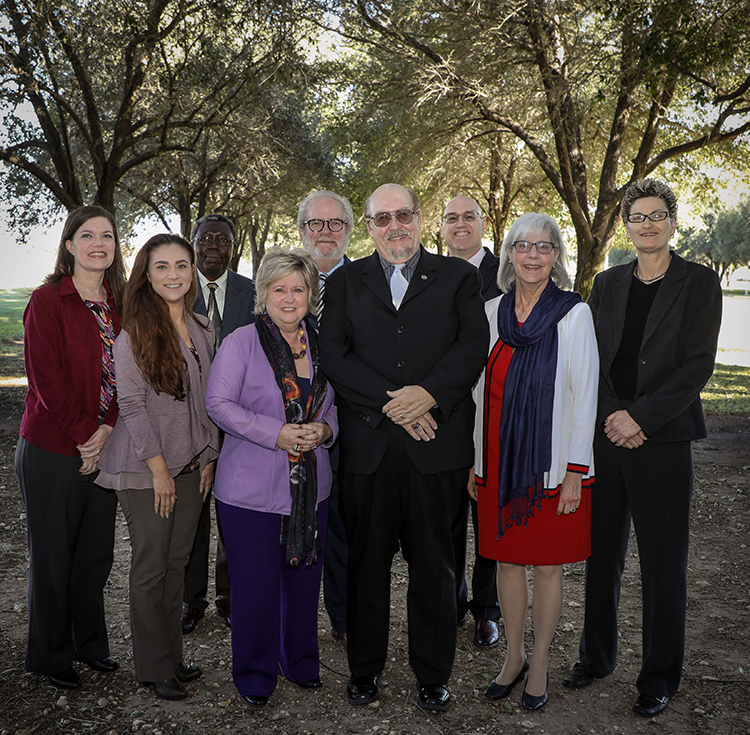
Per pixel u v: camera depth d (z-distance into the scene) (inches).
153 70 541.0
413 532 117.6
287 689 124.3
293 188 749.9
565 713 117.3
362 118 589.9
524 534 116.3
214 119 560.7
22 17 423.5
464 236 163.0
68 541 120.3
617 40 468.8
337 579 143.2
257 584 115.3
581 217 532.7
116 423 118.6
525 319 120.0
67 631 121.9
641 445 117.8
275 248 119.3
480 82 506.9
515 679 122.5
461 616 151.4
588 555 119.0
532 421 114.1
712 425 389.4
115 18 458.3
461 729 112.0
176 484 122.0
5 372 550.3
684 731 112.3
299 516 114.7
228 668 130.9
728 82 519.2
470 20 490.9
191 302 127.2
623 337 121.6
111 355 123.0
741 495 255.8
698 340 115.6
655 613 118.0
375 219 118.6
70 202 498.0
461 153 648.4
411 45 530.9
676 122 598.9
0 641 139.0
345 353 116.3
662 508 117.6
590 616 126.8
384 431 115.7
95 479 121.6
